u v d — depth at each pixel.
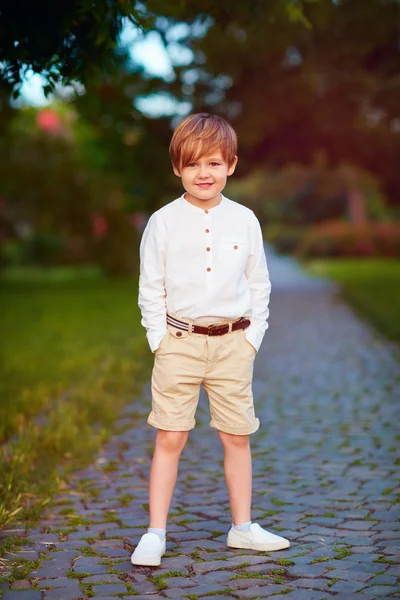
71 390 6.48
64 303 16.16
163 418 2.87
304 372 7.58
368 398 6.20
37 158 24.03
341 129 16.61
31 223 26.88
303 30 13.80
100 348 9.10
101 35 3.83
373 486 3.81
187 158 2.75
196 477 4.07
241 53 14.05
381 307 13.09
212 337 2.83
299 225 50.25
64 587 2.58
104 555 2.91
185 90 14.95
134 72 13.95
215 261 2.82
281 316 12.88
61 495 3.73
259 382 7.12
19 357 8.31
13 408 5.43
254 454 4.55
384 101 16.11
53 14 3.78
